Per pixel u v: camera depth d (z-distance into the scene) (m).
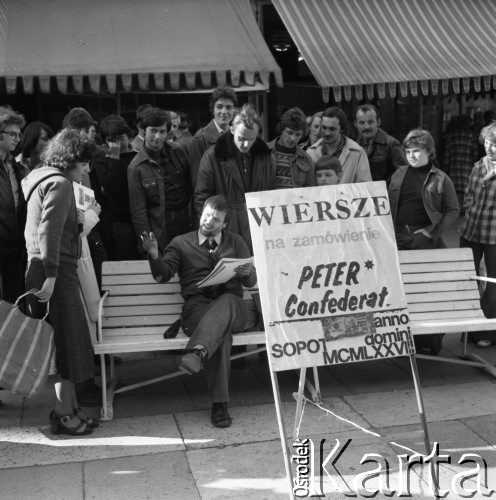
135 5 8.69
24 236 4.65
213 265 4.79
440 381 5.23
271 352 3.57
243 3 8.95
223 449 4.19
